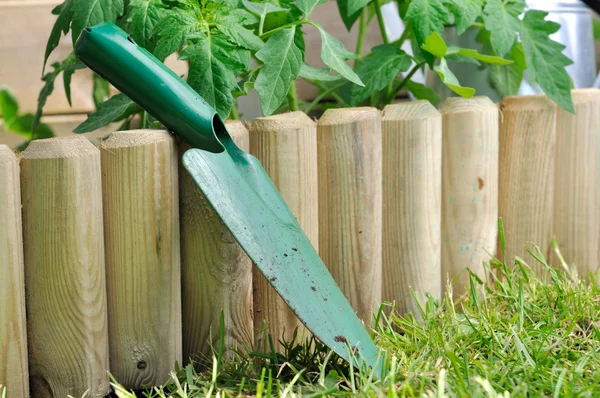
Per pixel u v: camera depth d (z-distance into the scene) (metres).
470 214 1.34
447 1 1.33
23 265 1.18
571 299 1.28
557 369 1.16
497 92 1.47
